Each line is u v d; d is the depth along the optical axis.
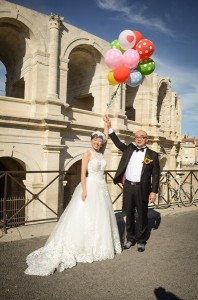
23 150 11.29
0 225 4.87
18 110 11.41
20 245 4.14
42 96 11.81
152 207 7.28
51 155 11.73
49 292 2.85
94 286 2.99
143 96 17.89
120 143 4.55
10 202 13.77
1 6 10.66
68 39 12.65
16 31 11.80
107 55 4.76
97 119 14.35
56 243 3.59
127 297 2.80
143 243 4.15
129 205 4.20
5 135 10.84
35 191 11.48
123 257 3.83
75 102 17.23
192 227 5.50
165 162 20.30
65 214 3.81
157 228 5.37
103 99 14.98
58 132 11.86
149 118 17.81
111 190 14.62
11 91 14.84
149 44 4.57
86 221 3.65
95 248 3.67
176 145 21.02
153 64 4.96
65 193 15.41
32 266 3.32
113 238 3.95
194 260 3.81
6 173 4.85
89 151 3.94
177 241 4.61
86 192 3.74
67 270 3.35
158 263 3.67
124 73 4.55
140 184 4.13
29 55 11.97
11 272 3.25
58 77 12.30
